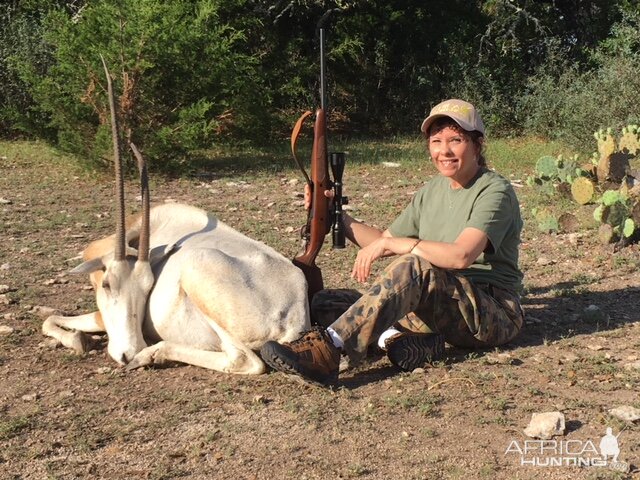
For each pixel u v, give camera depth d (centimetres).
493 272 450
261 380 423
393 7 1850
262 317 422
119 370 444
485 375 420
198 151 1371
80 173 1176
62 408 399
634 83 1402
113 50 1154
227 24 1498
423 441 356
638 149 920
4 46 1577
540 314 539
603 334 491
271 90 1664
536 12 1844
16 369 454
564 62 1709
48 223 851
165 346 443
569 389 408
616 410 374
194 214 480
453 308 429
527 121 1655
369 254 427
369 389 411
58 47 1254
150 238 479
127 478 331
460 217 439
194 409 390
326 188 448
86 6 1359
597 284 616
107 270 445
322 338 400
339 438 360
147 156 1137
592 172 934
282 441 359
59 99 1170
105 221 870
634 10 1811
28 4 1647
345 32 1820
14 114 1386
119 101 1151
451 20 1866
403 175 1180
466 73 1769
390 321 411
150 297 450
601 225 730
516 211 444
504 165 1277
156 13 1195
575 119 1416
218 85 1299
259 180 1140
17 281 638
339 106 1920
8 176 1150
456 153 431
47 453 354
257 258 439
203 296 425
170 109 1242
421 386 412
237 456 347
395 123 1841
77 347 473
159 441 362
